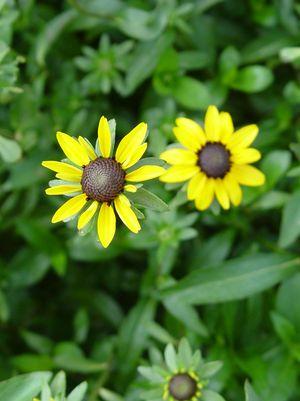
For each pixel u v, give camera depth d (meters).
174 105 0.40
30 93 0.40
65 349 0.39
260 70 0.40
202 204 0.30
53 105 0.42
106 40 0.40
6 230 0.44
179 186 0.31
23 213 0.41
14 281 0.41
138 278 0.44
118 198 0.26
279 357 0.36
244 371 0.36
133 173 0.26
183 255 0.40
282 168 0.36
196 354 0.30
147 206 0.26
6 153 0.36
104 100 0.43
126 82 0.40
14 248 0.45
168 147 0.31
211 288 0.35
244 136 0.30
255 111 0.44
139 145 0.26
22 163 0.40
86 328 0.41
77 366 0.39
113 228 0.26
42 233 0.40
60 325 0.44
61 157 0.41
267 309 0.39
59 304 0.44
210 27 0.43
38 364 0.39
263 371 0.35
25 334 0.40
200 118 0.41
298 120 0.42
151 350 0.34
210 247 0.38
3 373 0.41
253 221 0.41
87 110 0.42
